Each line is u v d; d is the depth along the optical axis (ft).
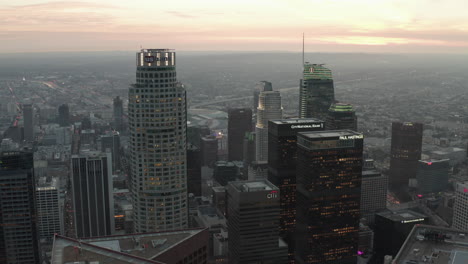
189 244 613.52
